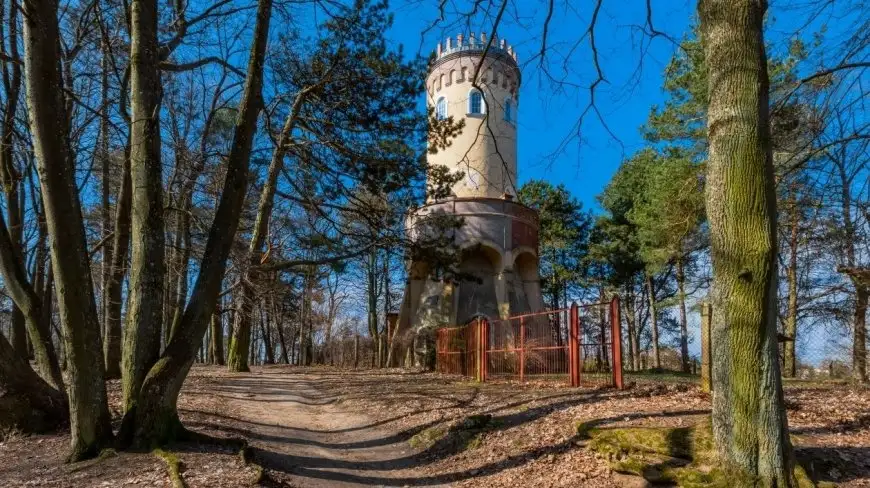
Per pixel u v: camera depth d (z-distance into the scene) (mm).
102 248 18312
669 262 29266
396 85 17484
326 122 16562
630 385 11891
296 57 15359
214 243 8664
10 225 14930
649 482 6258
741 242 5219
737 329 5242
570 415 9586
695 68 17969
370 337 47062
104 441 7789
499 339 16984
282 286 22359
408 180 18438
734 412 5246
